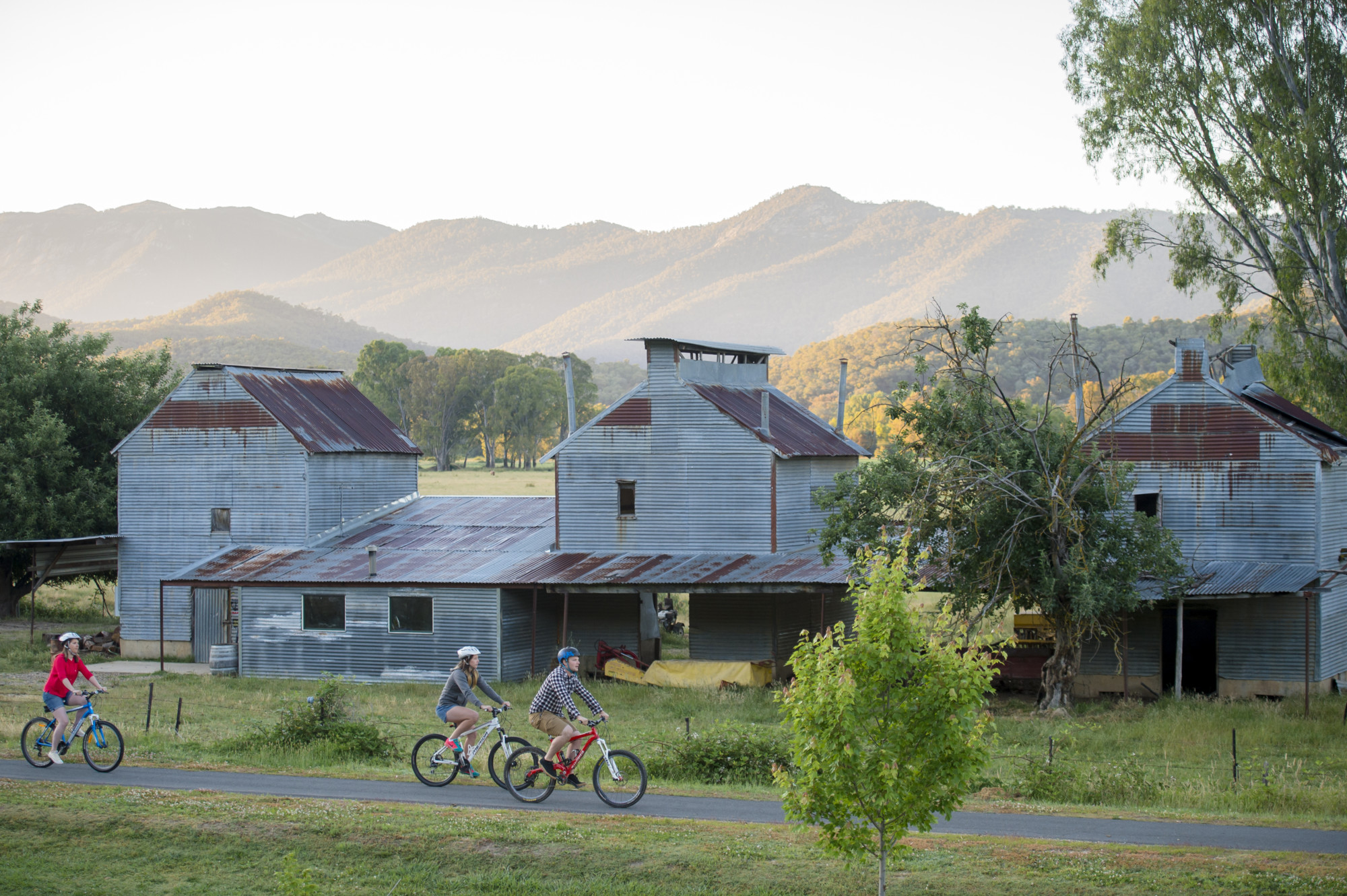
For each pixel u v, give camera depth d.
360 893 14.57
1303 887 13.78
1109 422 34.09
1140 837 16.34
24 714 28.48
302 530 42.03
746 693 34.34
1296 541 33.53
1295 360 46.06
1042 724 28.97
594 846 15.48
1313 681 32.97
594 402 188.88
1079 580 29.69
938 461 31.39
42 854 15.88
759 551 37.69
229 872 15.30
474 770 19.50
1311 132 40.72
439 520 44.97
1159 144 45.53
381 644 37.75
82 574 46.31
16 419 51.19
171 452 43.34
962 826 17.05
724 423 38.06
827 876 14.41
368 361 163.25
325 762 21.95
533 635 36.06
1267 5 42.09
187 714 29.86
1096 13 45.88
